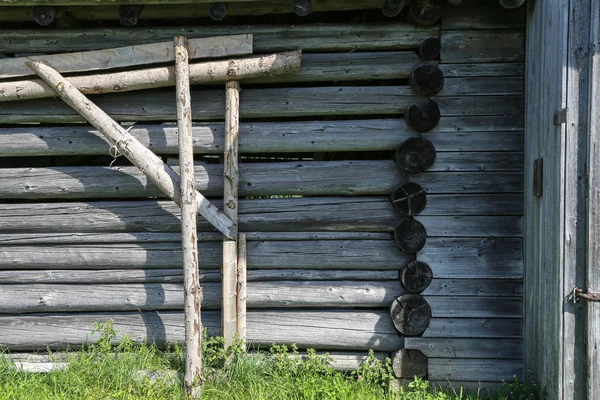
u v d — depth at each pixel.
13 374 4.03
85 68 4.17
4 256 4.31
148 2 3.81
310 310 4.27
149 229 4.28
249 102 4.22
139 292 4.28
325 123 4.20
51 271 4.33
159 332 4.27
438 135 4.12
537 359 3.79
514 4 3.75
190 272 3.89
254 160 6.16
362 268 4.23
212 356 4.12
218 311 4.28
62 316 4.33
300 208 4.21
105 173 4.27
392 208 4.18
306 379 3.90
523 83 4.10
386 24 4.16
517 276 4.11
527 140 4.00
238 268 4.17
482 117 4.11
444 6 4.11
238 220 4.21
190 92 4.24
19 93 4.18
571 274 3.41
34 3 3.79
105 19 4.38
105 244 4.31
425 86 4.05
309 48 4.20
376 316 4.20
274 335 4.22
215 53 4.12
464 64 4.12
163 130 4.25
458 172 4.12
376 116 4.32
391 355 4.22
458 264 4.12
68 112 4.29
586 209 3.38
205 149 4.24
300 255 4.22
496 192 4.11
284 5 4.17
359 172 4.18
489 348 4.12
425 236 4.09
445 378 4.12
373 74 4.18
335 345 4.21
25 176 4.29
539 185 3.72
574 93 3.38
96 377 3.95
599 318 3.34
